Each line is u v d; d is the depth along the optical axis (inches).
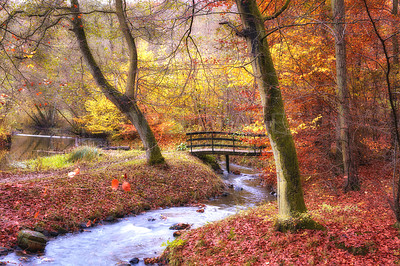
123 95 499.8
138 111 523.5
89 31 496.7
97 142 1120.2
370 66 430.3
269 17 237.1
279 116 233.1
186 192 479.5
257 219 274.2
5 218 289.0
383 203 288.4
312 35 391.5
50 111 1524.4
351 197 335.3
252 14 223.8
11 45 357.4
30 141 1184.8
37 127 1587.1
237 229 256.2
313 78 420.8
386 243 192.1
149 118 772.0
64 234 302.2
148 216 379.6
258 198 487.5
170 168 539.5
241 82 431.2
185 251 237.5
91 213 350.9
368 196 321.7
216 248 230.4
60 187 392.5
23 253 242.4
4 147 998.4
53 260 240.1
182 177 520.1
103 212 364.8
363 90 431.2
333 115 442.6
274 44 385.7
